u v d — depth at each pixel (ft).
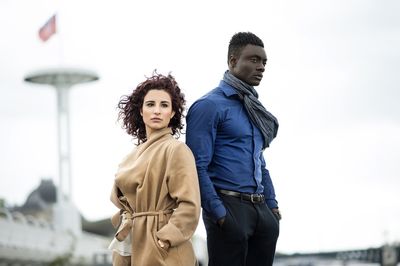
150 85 19.62
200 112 20.31
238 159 20.53
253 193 20.68
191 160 19.10
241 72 20.90
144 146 19.49
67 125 162.40
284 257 230.27
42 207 259.39
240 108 20.79
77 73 156.87
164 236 18.51
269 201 21.76
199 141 20.15
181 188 18.78
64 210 159.43
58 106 162.40
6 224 97.55
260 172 20.94
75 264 147.43
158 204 18.95
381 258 210.38
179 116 19.94
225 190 20.45
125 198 19.44
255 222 20.65
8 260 105.91
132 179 19.07
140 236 18.93
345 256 220.23
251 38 20.95
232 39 21.18
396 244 209.67
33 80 161.58
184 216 18.63
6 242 98.63
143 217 18.97
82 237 158.61
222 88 20.81
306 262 226.58
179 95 19.83
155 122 19.42
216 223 20.26
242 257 20.47
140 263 18.85
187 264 18.88
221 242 20.38
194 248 19.38
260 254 21.06
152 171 18.99
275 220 21.07
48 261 126.00
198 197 18.86
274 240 21.04
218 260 20.47
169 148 19.07
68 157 161.38
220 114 20.38
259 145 20.86
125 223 19.24
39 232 115.34
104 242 193.98
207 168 20.56
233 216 20.30
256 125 20.83
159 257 18.63
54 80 160.35
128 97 20.25
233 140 20.57
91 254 160.76
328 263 225.56
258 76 20.97
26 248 108.47
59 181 161.27
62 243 132.87
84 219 293.02
